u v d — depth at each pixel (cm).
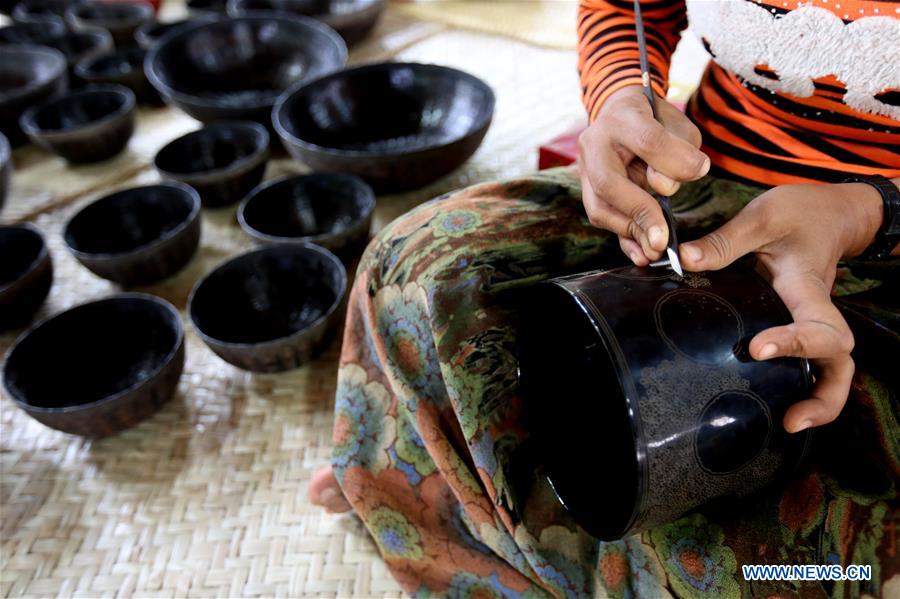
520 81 200
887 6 52
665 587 59
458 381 64
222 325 128
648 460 50
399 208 155
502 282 66
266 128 171
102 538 96
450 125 169
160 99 203
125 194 151
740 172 69
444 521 78
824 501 55
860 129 61
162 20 255
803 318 51
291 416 113
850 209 54
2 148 155
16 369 115
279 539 94
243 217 142
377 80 172
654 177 55
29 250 143
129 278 135
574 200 73
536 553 64
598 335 52
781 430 53
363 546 93
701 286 55
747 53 62
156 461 107
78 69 195
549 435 63
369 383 80
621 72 70
